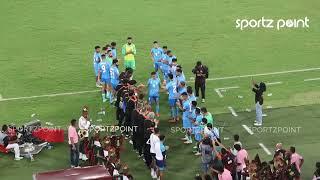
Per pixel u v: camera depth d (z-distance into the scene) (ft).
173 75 130.52
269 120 126.52
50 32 173.47
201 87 132.77
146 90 140.15
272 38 167.94
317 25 174.81
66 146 118.62
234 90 139.85
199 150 112.16
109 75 132.36
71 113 131.03
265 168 96.37
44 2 191.52
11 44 166.20
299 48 161.89
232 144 117.91
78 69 152.46
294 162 98.58
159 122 126.62
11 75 149.28
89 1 192.85
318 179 95.96
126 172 99.55
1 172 110.22
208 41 167.02
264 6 187.11
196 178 93.40
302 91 138.82
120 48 163.84
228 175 94.43
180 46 164.45
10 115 130.52
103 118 128.36
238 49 161.89
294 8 185.47
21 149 115.14
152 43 166.50
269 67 151.53
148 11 186.39
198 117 111.14
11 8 187.62
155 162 105.91
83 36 171.12
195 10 186.19
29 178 108.27
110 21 180.14
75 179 93.56
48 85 144.25
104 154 105.91
